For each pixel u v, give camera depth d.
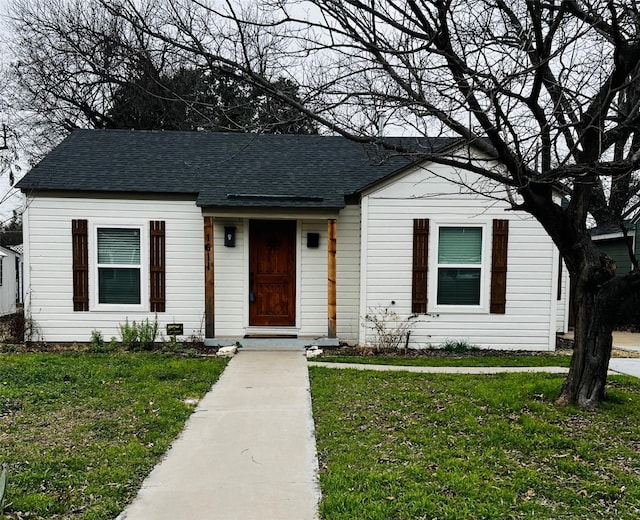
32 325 9.05
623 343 10.31
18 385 5.80
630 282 4.85
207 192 9.05
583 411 4.95
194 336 9.23
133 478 3.43
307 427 4.54
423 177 8.81
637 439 4.20
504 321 8.95
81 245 9.06
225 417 4.82
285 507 3.03
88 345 8.98
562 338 10.58
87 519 2.86
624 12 4.31
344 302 9.57
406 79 4.25
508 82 4.33
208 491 3.25
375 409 5.04
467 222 8.84
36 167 9.45
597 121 4.56
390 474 3.43
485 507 2.97
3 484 2.57
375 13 3.79
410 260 8.90
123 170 9.61
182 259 9.26
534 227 8.84
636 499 3.13
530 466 3.66
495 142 4.41
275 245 9.64
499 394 5.50
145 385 5.93
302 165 10.30
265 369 7.01
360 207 9.31
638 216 7.46
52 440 4.12
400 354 8.47
